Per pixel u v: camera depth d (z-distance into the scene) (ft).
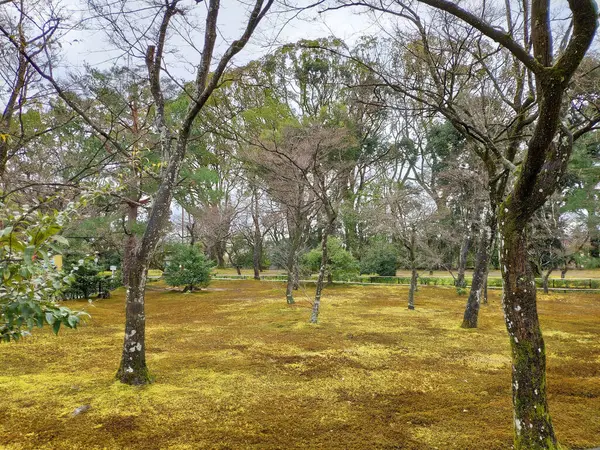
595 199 55.31
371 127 71.72
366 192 64.23
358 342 24.45
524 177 10.06
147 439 11.45
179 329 29.07
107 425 12.34
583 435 11.68
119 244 49.75
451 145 71.31
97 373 17.69
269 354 21.38
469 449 10.89
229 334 26.99
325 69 61.31
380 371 18.45
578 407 14.03
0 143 17.39
